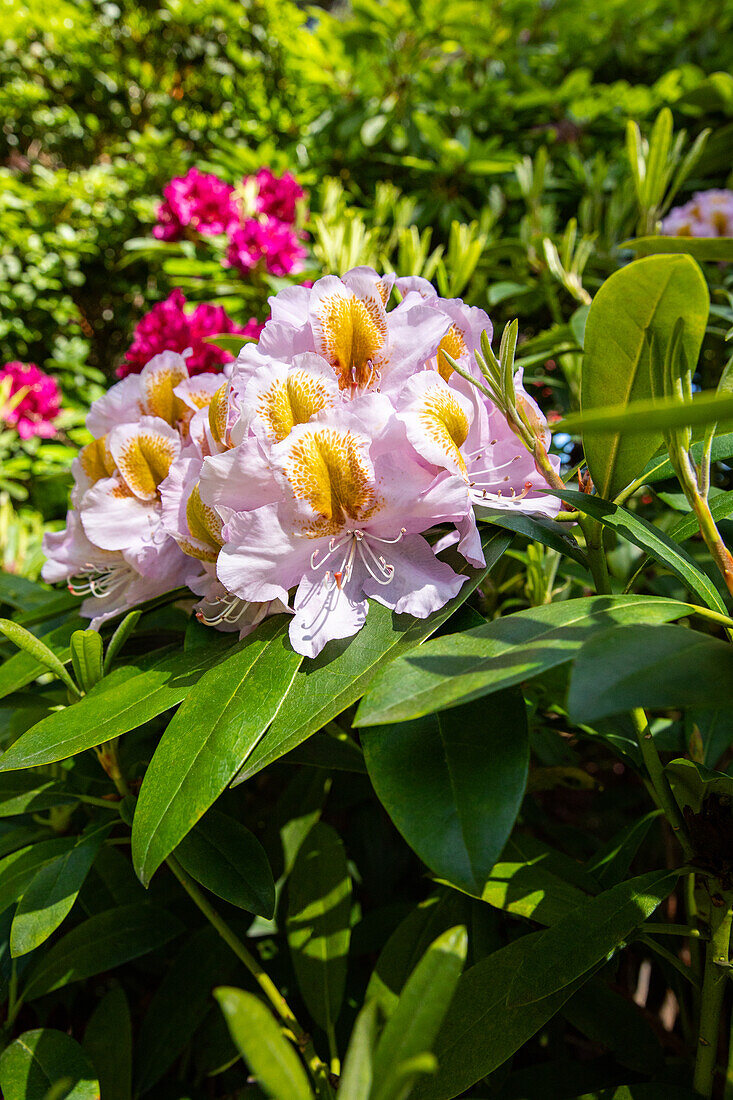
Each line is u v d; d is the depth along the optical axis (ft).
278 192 2.50
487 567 0.89
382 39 2.87
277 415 0.88
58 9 4.33
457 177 2.68
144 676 0.96
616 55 3.16
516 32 3.04
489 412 1.02
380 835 1.63
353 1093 0.54
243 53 4.32
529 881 1.01
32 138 4.75
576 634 0.71
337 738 1.25
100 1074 1.16
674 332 0.78
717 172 2.89
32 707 1.15
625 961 1.60
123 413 1.26
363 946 1.37
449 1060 0.89
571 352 1.69
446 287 1.82
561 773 1.38
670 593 1.68
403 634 0.87
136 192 4.11
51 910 0.95
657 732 1.33
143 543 1.12
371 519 0.89
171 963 1.42
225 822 1.03
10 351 4.07
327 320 0.96
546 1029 1.30
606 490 0.96
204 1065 1.28
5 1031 1.14
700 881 1.01
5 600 1.61
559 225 2.83
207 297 2.75
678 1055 1.31
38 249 3.98
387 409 0.89
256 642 0.91
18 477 3.15
